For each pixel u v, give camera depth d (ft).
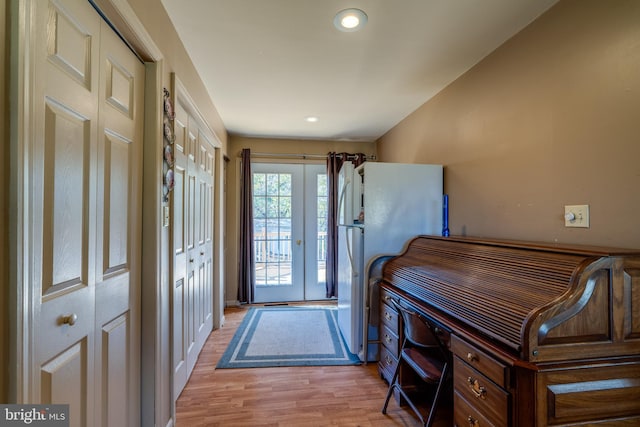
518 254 4.36
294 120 11.03
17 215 2.28
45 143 2.60
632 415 3.30
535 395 3.12
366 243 7.86
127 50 4.13
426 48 6.18
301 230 13.98
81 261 3.18
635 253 3.39
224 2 4.80
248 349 8.71
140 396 4.61
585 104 4.38
